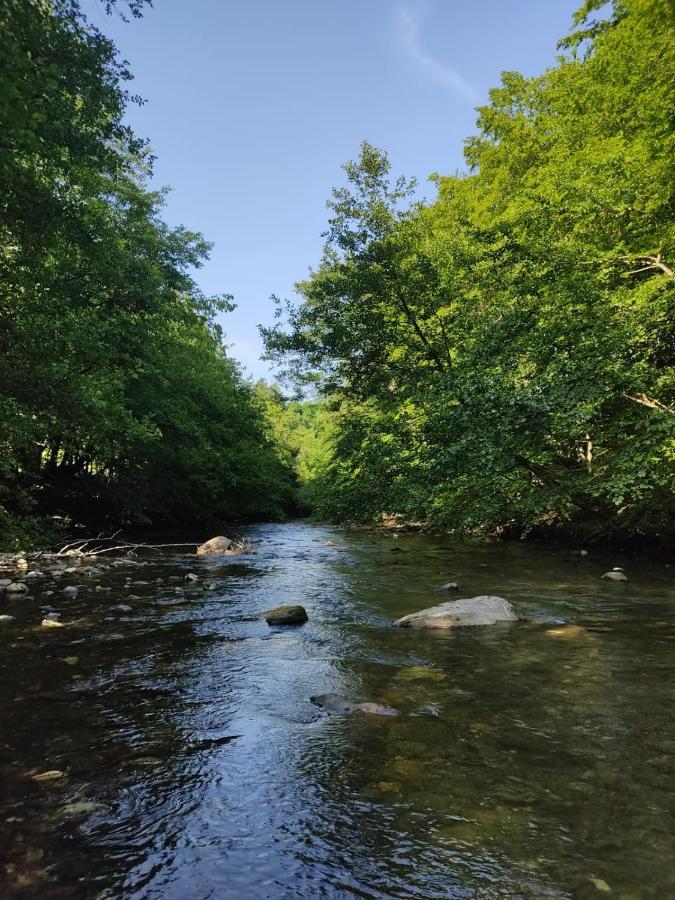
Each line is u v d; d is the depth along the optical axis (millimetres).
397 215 14414
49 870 2396
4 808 2920
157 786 3164
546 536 16344
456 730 3895
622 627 6754
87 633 6898
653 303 10734
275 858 2480
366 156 13734
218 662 5719
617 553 13453
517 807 2867
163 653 6055
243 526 32719
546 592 9102
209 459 27453
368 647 6254
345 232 13773
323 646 6328
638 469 9977
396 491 12625
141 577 11672
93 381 11117
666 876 2299
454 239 14719
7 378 9086
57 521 18906
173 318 18484
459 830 2672
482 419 10602
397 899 2195
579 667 5262
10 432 10508
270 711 4371
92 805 2949
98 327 11539
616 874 2316
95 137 8203
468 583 10312
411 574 11773
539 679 4953
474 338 13055
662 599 8344
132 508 21781
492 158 23094
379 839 2619
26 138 5586
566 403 9836
